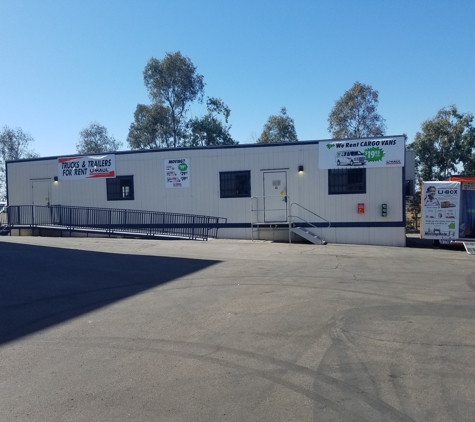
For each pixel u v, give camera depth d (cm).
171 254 1503
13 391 502
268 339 665
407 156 2247
